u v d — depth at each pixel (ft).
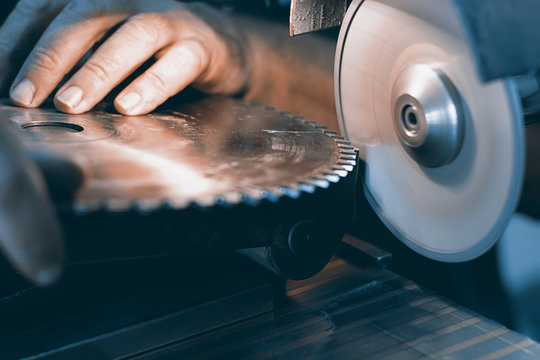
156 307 1.95
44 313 1.89
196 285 2.11
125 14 2.92
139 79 2.65
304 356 1.84
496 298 2.43
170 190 1.65
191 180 1.74
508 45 1.57
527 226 2.50
